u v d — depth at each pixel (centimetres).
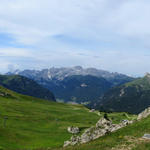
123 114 17075
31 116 11638
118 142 4166
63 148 5275
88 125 10938
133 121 5856
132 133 4612
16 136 7362
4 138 6844
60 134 8512
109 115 16088
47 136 7988
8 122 9431
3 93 18100
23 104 15362
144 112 6119
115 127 5725
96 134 5553
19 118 10612
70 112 15288
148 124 4841
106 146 4066
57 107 17350
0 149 5728
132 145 3753
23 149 6078
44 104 18388
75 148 4678
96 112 17612
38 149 5988
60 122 11062
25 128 8900
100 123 6003
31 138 7462
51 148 5797
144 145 3588
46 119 11481
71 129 9112
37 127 9469
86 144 4866
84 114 14962
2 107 12675
